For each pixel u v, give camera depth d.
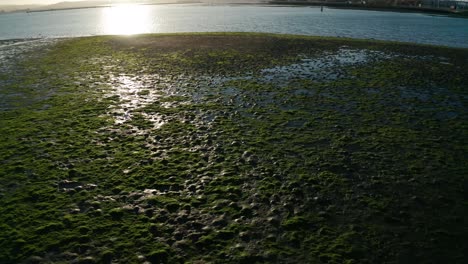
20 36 67.62
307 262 8.55
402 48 38.25
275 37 45.88
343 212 10.54
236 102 20.44
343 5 136.00
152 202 10.90
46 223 9.89
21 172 12.71
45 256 8.69
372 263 8.61
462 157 13.94
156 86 24.03
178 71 28.38
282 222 10.01
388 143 15.12
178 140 15.30
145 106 19.78
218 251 8.88
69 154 14.03
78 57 35.22
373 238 9.46
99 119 17.77
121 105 19.98
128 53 36.62
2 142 15.24
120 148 14.54
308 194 11.39
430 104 20.20
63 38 52.31
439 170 12.95
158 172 12.62
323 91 22.55
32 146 14.80
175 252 8.83
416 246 9.21
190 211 10.46
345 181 12.16
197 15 118.62
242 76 26.53
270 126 16.86
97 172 12.65
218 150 14.38
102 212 10.41
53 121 17.61
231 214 10.34
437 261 8.72
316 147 14.69
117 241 9.21
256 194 11.34
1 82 25.91
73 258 8.62
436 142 15.25
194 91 22.73
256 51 36.28
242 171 12.75
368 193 11.51
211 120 17.67
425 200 11.19
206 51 36.69
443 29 61.97
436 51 36.72
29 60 34.75
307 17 91.81
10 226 9.79
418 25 69.12
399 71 27.84
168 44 41.84
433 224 10.08
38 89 23.73
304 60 32.03
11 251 8.85
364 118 17.97
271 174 12.55
